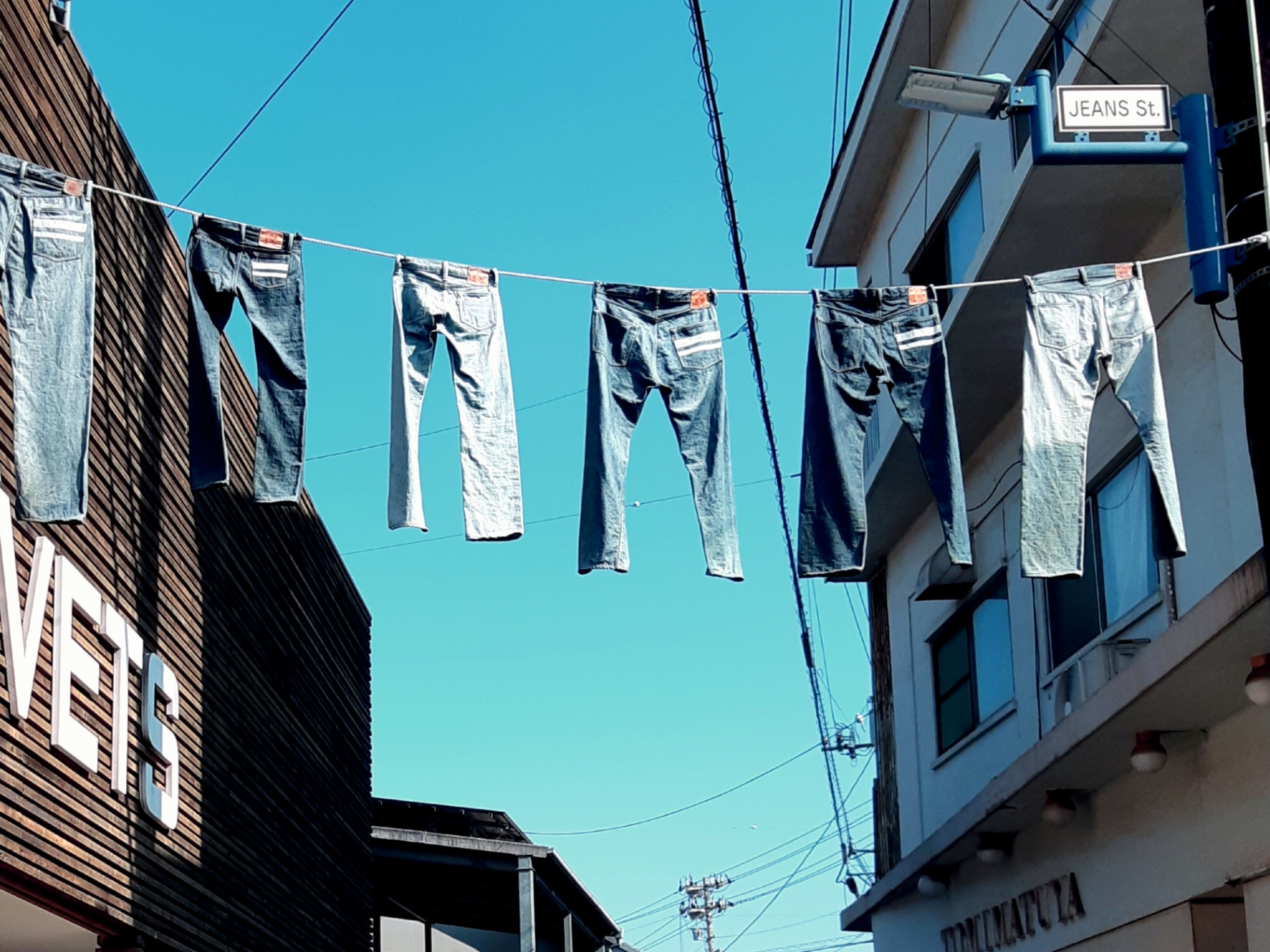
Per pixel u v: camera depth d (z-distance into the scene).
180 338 10.67
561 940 25.97
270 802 12.49
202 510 11.06
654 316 8.04
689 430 7.93
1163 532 8.17
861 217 17.69
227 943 10.94
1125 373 8.25
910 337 8.26
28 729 7.61
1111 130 8.24
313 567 14.78
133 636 9.30
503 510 7.46
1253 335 7.94
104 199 9.14
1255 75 8.09
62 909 8.37
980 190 13.80
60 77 8.50
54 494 6.61
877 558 18.42
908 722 17.27
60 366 6.74
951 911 15.12
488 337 7.65
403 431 7.30
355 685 16.83
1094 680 10.84
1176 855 10.20
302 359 7.52
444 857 18.34
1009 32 12.85
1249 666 8.55
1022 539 8.03
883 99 15.59
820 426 8.14
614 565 7.56
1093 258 11.80
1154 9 9.71
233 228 7.56
